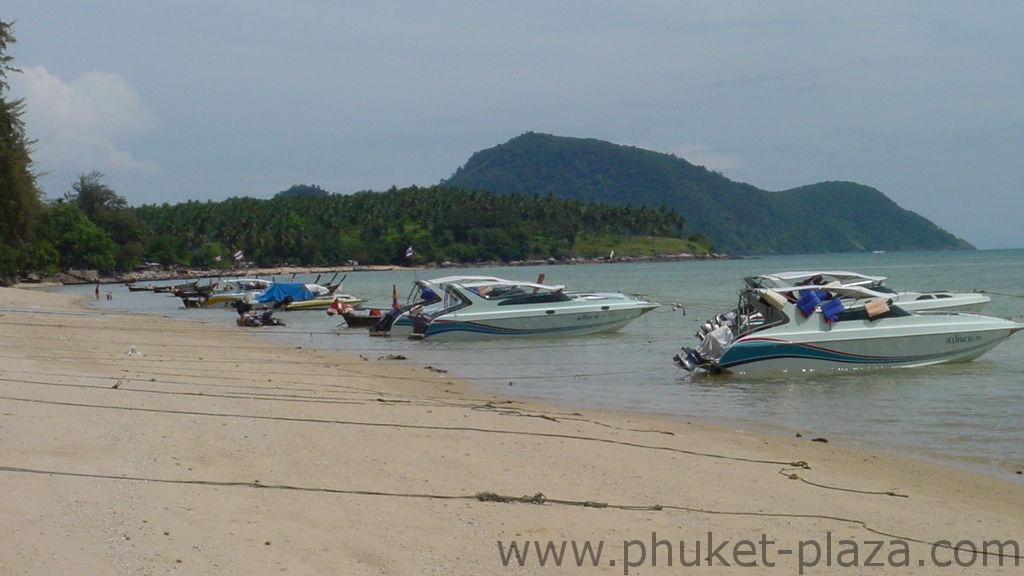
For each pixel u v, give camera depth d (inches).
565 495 371.6
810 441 533.6
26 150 2539.4
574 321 1252.5
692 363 864.3
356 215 7662.4
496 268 7209.6
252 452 418.6
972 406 651.5
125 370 744.3
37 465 361.1
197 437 444.5
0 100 2438.5
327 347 1171.3
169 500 326.0
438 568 273.7
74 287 4188.0
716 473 429.1
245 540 287.6
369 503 343.3
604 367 930.1
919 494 405.7
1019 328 879.1
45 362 758.5
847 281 1311.5
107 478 349.7
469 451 450.0
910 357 860.6
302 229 6943.9
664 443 504.7
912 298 1283.2
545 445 474.6
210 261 6323.8
